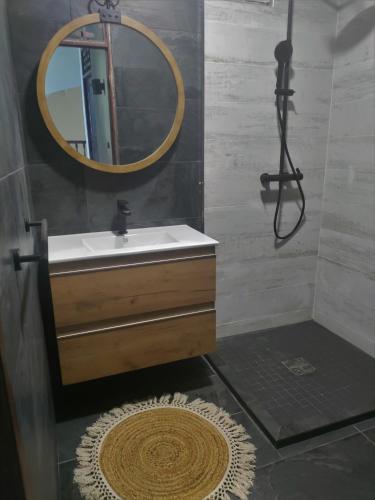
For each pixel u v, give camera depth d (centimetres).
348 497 132
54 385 162
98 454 149
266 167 217
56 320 150
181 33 182
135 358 169
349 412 168
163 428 163
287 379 194
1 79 97
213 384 194
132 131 181
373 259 205
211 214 212
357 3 196
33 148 169
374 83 192
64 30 159
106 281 154
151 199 196
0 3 117
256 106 205
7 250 66
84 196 182
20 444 58
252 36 194
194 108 193
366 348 217
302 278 248
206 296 175
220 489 135
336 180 225
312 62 211
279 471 142
